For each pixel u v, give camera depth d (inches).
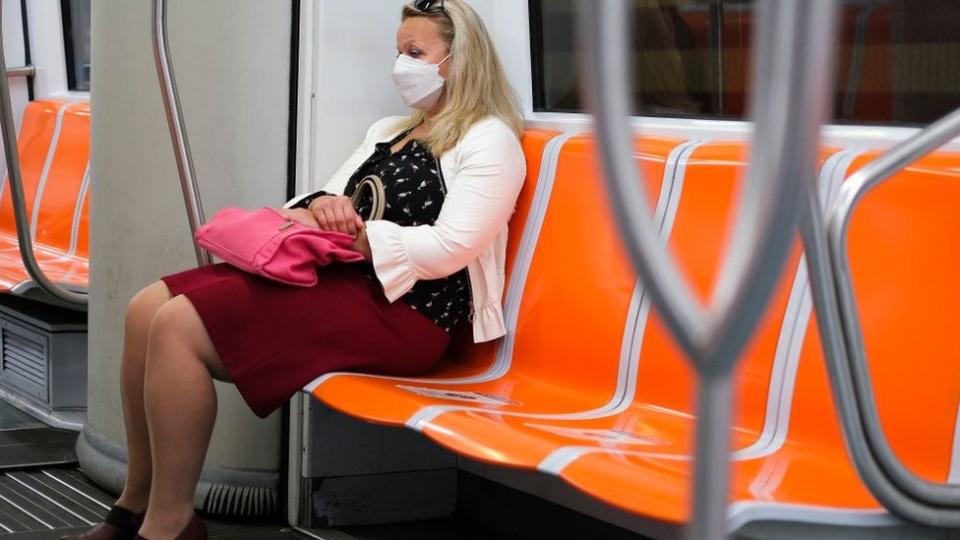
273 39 251.9
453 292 228.7
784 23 57.4
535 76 257.1
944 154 172.1
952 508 146.3
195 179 237.3
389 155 238.4
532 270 228.4
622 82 62.1
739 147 200.5
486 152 223.1
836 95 201.6
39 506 259.0
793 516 139.3
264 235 214.4
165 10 232.5
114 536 226.7
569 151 227.8
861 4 196.4
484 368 235.3
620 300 210.5
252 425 257.3
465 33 229.8
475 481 263.1
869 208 175.2
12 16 452.8
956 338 163.3
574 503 237.6
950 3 185.5
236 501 256.7
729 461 65.4
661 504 142.3
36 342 335.9
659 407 200.5
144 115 263.7
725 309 62.0
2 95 287.6
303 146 252.1
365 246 220.4
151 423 211.8
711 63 223.5
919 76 190.7
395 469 259.8
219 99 253.1
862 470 140.8
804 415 178.5
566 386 217.2
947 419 161.9
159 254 263.3
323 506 253.3
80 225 394.6
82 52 439.2
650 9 233.0
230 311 209.8
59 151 417.1
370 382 207.0
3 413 335.0
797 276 183.2
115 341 273.4
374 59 255.1
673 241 202.7
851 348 139.1
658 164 209.5
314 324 213.9
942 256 167.0
